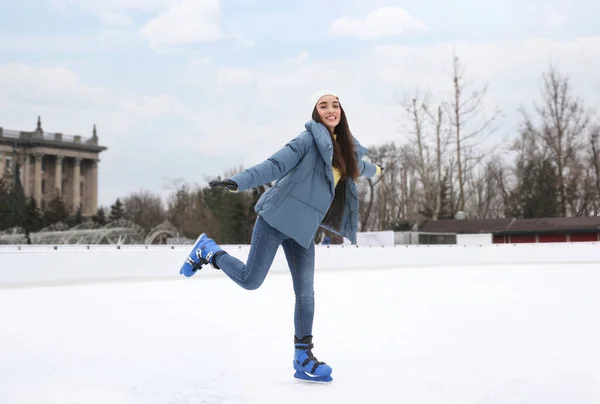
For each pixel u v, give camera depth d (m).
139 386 3.31
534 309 7.10
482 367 3.76
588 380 3.37
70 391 3.22
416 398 2.99
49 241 30.36
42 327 5.84
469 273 14.85
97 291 10.23
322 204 3.44
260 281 3.50
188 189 62.91
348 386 3.28
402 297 8.81
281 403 2.92
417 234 26.22
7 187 65.75
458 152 40.31
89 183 102.44
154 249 14.05
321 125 3.48
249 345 4.73
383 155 51.38
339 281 12.40
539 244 19.73
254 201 44.72
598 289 9.86
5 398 3.08
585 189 37.72
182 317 6.61
